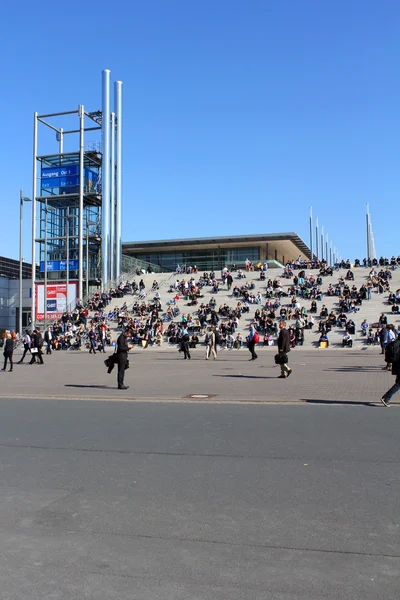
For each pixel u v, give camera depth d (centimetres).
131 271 7169
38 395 1592
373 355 3362
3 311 7931
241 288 5641
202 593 405
